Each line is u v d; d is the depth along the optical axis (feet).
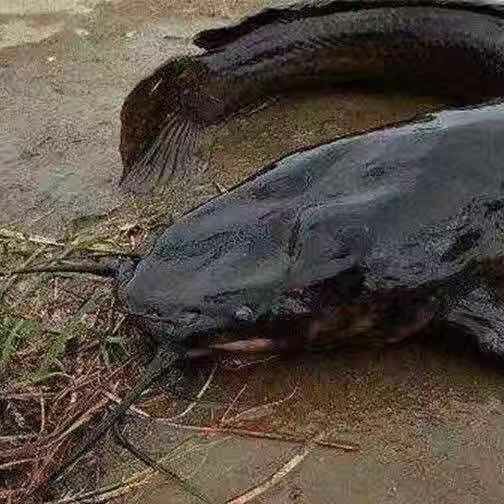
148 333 1.75
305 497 1.62
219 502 1.63
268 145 2.60
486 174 1.83
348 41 2.70
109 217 2.41
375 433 1.72
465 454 1.67
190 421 1.78
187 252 1.79
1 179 2.60
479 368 1.81
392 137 1.90
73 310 2.09
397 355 1.85
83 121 2.81
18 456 1.73
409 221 1.76
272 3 3.38
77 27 3.30
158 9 3.39
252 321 1.73
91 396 1.83
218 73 2.67
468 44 2.59
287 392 1.81
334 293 1.73
